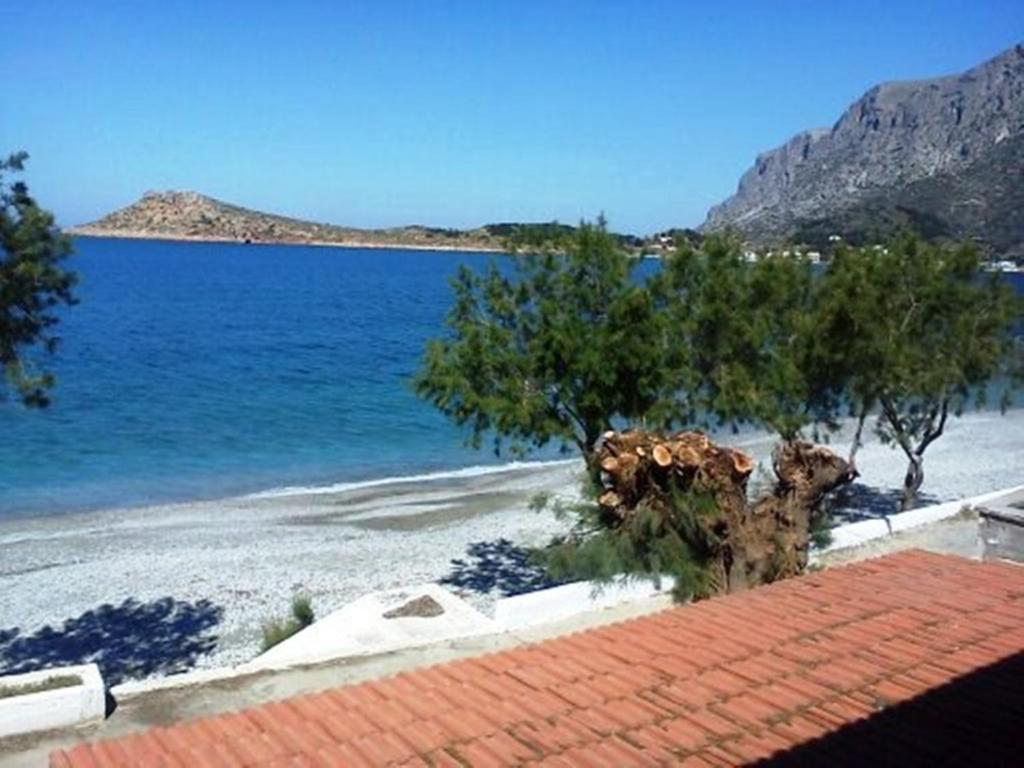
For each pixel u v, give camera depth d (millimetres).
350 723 7438
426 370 17891
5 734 10336
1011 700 7613
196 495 31453
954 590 10406
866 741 6887
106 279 131250
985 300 21812
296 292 123938
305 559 23922
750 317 18656
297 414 45844
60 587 21781
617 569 14102
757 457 36531
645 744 6918
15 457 35656
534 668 8414
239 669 12195
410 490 32344
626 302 16750
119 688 11531
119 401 47219
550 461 37688
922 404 23109
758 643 8844
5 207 12172
